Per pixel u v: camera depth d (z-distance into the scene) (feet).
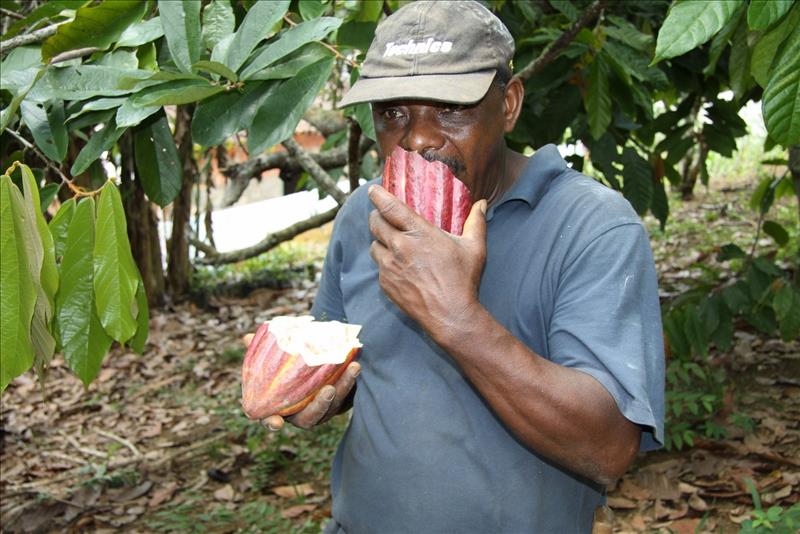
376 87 4.66
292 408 4.92
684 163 27.43
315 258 27.09
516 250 4.92
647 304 4.69
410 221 4.21
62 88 5.90
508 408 4.28
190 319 21.48
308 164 11.89
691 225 24.62
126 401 17.12
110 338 5.90
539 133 11.62
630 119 12.81
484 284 4.97
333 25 5.53
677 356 13.14
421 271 4.19
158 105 5.55
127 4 6.02
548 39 10.28
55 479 14.06
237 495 13.08
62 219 5.80
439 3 4.79
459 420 5.04
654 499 11.39
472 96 4.52
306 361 4.87
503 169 5.26
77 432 15.92
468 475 5.01
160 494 13.25
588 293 4.58
